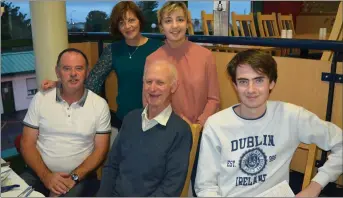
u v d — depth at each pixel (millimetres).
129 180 1334
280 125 1176
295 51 2404
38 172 1603
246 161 1172
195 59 1597
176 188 1271
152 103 1275
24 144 1656
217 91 1660
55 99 1624
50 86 1659
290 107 1188
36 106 1637
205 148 1220
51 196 1543
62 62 1548
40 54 2301
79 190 1528
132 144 1335
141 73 1868
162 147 1279
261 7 4199
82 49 2779
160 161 1279
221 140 1188
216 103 1649
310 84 1620
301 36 3650
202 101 1630
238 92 1139
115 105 2607
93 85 1990
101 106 1646
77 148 1625
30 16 2275
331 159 1188
